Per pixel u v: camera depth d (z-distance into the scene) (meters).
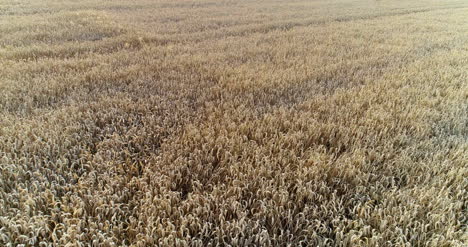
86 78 5.64
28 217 2.31
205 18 14.54
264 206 2.51
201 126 3.84
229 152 3.22
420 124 3.94
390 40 9.91
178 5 20.30
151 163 3.15
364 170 3.11
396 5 23.39
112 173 2.90
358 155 3.21
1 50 7.19
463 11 19.52
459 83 5.71
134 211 2.52
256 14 16.50
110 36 10.02
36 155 3.10
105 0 20.44
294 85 5.61
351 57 7.89
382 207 2.63
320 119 4.24
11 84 4.91
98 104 4.33
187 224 2.43
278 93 5.11
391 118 4.17
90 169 2.97
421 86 5.50
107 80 5.59
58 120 3.79
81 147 3.30
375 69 6.57
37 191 2.63
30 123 3.64
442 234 2.38
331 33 11.38
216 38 10.30
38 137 3.23
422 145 3.55
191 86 5.34
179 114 4.23
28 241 2.17
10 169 2.74
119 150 3.36
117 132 3.70
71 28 10.20
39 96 4.57
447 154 3.41
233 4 22.12
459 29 12.38
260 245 2.29
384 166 3.14
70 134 3.49
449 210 2.50
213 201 2.62
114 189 2.75
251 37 10.44
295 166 3.19
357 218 2.55
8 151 3.11
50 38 9.13
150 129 3.72
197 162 3.11
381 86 5.49
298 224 2.48
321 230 2.46
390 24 13.63
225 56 7.54
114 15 13.88
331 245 2.34
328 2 25.09
